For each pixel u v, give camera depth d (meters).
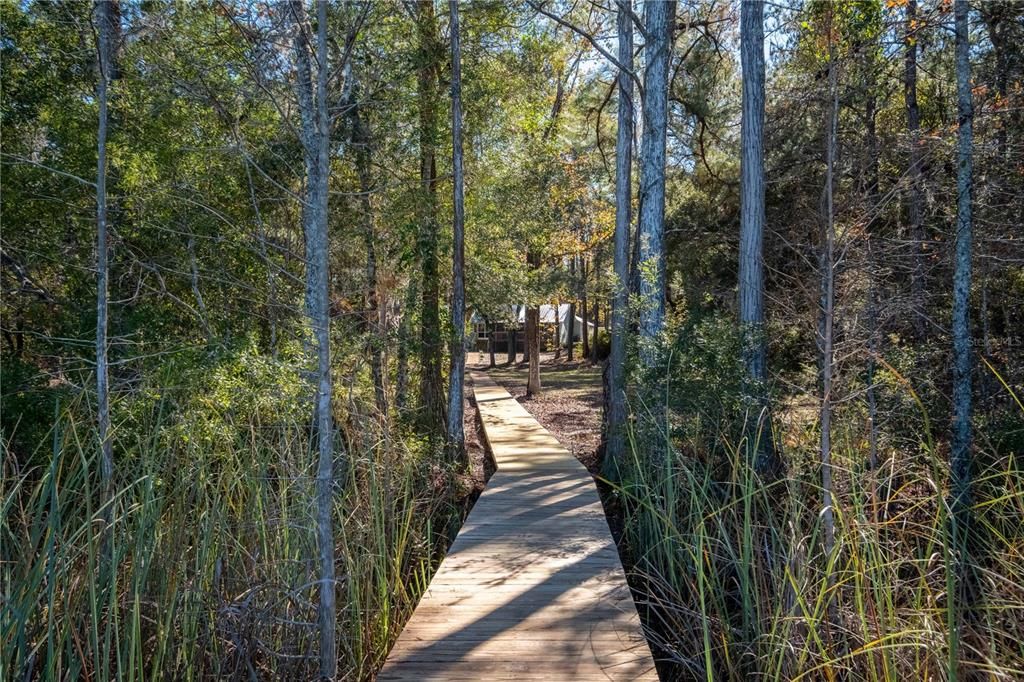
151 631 4.44
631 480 7.95
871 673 4.21
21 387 8.26
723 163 17.08
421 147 12.09
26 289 10.54
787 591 4.97
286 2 5.11
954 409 8.36
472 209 14.16
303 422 6.58
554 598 5.38
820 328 6.25
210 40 8.34
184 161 10.33
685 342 8.09
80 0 8.73
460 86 11.96
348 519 5.92
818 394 6.62
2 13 10.11
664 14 10.62
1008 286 11.55
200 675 4.34
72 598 4.18
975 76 12.20
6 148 10.23
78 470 4.36
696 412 7.66
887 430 6.89
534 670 4.19
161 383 6.46
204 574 4.41
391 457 7.33
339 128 10.91
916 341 9.75
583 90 17.81
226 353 7.26
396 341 11.13
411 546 6.88
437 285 12.06
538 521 7.70
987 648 4.24
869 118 11.43
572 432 16.42
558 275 19.59
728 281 16.66
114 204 10.49
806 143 11.77
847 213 6.46
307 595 4.93
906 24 9.93
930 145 8.59
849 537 4.72
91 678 4.14
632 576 6.88
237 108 9.41
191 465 4.85
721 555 6.30
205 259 11.01
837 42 6.57
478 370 35.53
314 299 7.57
